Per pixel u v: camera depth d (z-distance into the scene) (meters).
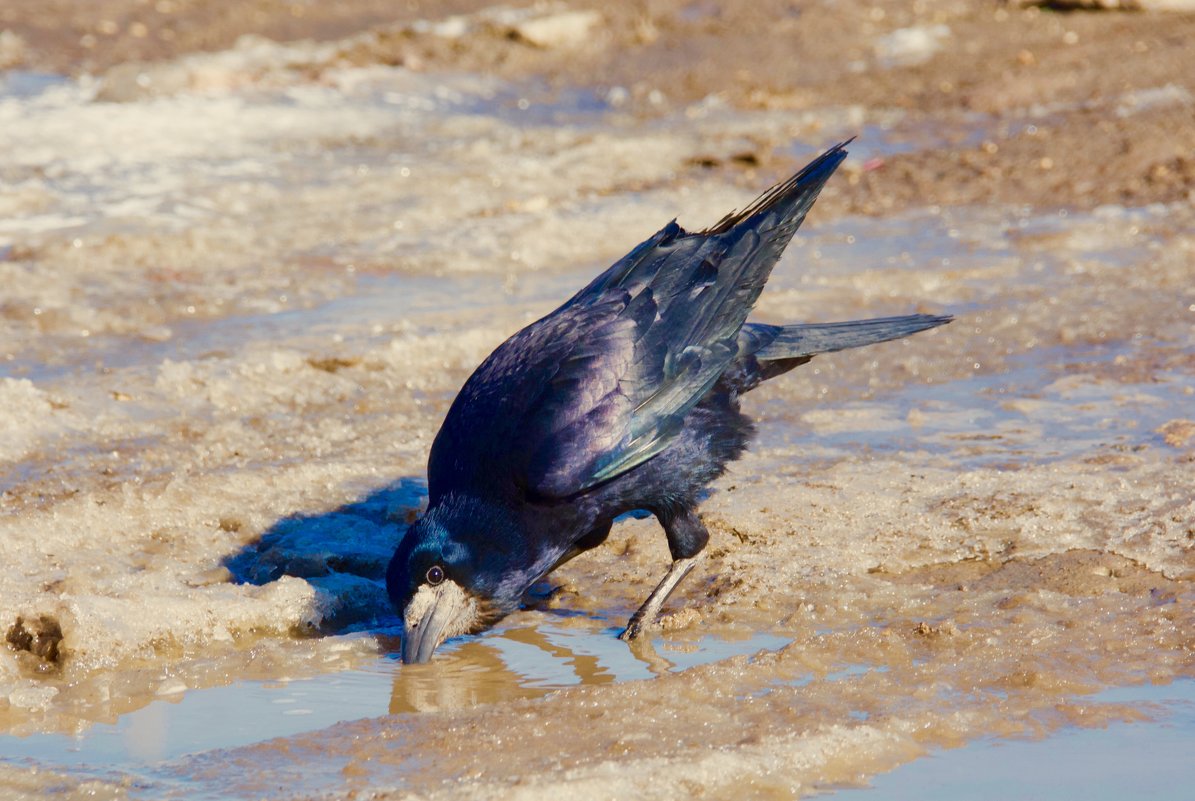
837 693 8.10
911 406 13.16
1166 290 16.44
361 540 10.61
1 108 25.50
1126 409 12.80
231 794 7.02
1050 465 11.51
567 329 9.52
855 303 16.28
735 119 25.42
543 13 30.94
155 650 9.02
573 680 8.63
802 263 17.94
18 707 8.17
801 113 25.56
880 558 10.12
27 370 14.03
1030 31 28.64
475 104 27.25
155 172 22.20
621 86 28.03
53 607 8.90
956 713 7.85
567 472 9.00
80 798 6.98
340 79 28.17
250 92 27.20
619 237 18.95
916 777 7.21
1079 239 18.41
